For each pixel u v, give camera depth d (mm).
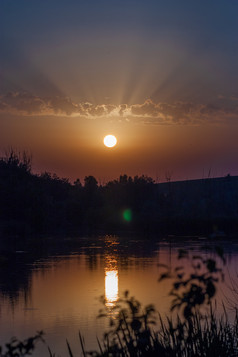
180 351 5895
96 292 22656
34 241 57219
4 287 24531
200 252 38594
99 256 40094
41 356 12188
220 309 14102
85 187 102625
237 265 29656
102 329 15312
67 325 16094
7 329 15797
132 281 25812
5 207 72312
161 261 35406
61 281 26469
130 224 82750
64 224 85688
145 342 5500
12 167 83688
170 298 19703
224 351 6602
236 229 71188
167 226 77875
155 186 113312
